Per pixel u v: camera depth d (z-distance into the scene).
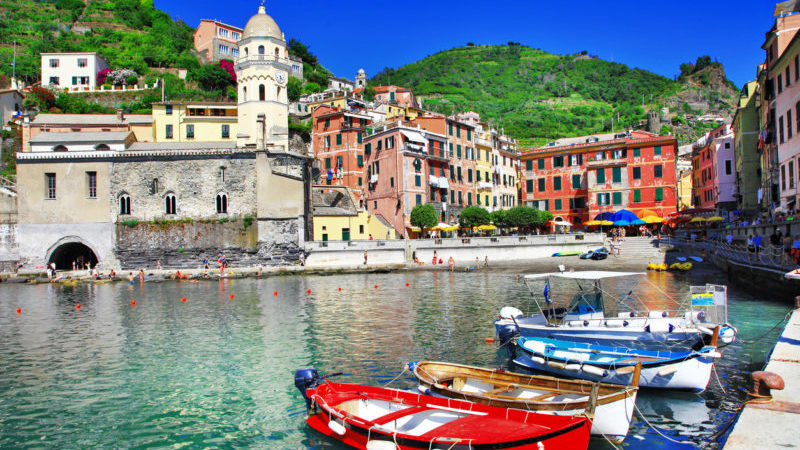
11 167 76.81
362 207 80.19
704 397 16.02
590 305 20.92
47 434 14.55
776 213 39.81
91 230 62.06
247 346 24.16
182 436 14.32
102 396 17.61
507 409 12.57
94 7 141.25
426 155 76.12
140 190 62.53
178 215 62.12
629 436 13.45
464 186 84.69
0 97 82.50
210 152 61.81
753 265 34.84
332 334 26.27
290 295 41.94
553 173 86.31
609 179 79.81
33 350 24.03
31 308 37.00
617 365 16.66
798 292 26.91
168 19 146.25
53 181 62.53
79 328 29.23
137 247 62.00
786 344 15.73
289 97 111.62
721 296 18.67
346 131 82.44
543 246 67.50
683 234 69.19
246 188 62.06
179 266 61.47
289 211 62.00
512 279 49.69
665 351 17.33
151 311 34.94
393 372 19.42
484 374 15.12
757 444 8.70
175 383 18.89
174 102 74.06
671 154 76.19
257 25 66.75
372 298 39.06
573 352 17.45
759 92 54.12
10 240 61.78
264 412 15.98
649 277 47.00
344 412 13.16
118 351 23.66
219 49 130.88
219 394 17.66
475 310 32.44
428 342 23.98
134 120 73.50
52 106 90.50
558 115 182.38
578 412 12.02
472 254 64.94
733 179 73.31
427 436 11.65
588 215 82.88
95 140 64.75
